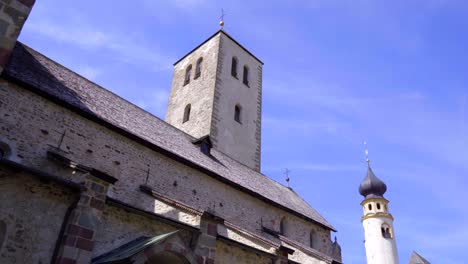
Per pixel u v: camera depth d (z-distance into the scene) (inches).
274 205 928.3
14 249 396.2
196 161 815.7
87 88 764.0
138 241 501.0
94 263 454.9
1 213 398.3
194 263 500.7
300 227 992.2
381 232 1711.4
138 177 674.8
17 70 608.4
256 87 1424.7
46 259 412.5
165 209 617.0
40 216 423.5
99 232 478.0
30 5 438.3
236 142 1211.9
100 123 653.9
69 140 603.2
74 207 440.5
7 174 409.1
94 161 621.6
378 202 1820.9
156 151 723.4
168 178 724.7
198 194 765.3
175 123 1288.1
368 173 1959.9
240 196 861.8
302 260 805.9
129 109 832.9
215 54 1326.3
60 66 767.1
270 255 644.7
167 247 479.8
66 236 421.1
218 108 1205.7
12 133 540.7
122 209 506.6
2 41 403.5
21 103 566.9
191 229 544.7
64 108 617.9
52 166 549.3
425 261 1734.7
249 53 1473.9
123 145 678.5
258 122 1346.0
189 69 1423.5
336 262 839.7
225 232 687.1
